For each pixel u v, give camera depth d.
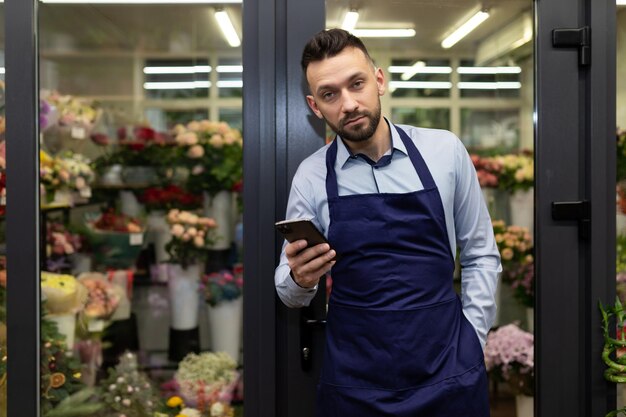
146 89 2.30
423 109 2.03
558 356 1.74
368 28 1.81
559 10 1.72
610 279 1.71
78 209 2.23
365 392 1.32
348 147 1.39
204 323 2.28
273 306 1.71
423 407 1.29
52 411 1.91
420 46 1.94
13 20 1.70
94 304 2.15
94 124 2.23
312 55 1.28
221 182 2.26
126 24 2.12
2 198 1.83
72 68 2.22
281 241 1.72
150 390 2.15
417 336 1.30
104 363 2.20
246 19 1.72
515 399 2.04
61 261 2.13
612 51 1.70
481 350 1.36
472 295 1.39
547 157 1.73
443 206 1.36
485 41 1.91
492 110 2.02
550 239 1.73
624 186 1.87
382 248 1.32
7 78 1.70
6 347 1.73
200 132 2.27
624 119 1.83
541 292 1.74
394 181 1.36
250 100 1.71
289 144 1.71
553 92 1.73
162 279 2.29
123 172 2.29
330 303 1.42
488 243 1.42
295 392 1.72
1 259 1.82
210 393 2.13
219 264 2.29
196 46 2.29
